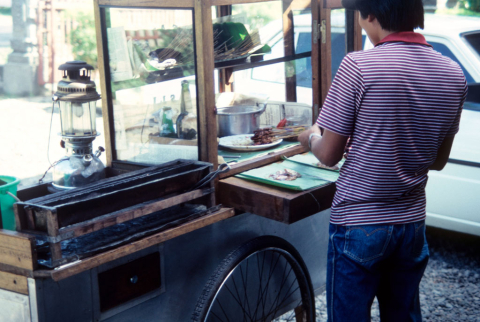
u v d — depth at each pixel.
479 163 3.12
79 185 1.76
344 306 1.62
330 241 1.64
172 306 1.80
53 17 8.16
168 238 1.60
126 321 1.65
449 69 1.48
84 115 1.79
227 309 2.00
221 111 2.33
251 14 2.32
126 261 1.61
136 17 1.87
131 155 2.04
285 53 2.31
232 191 1.85
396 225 1.53
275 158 2.14
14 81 8.03
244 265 2.04
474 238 3.73
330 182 1.86
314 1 2.15
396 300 1.71
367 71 1.44
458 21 3.55
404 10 1.47
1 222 1.45
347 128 1.50
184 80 1.82
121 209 1.53
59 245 1.36
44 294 1.41
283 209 1.71
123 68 1.95
